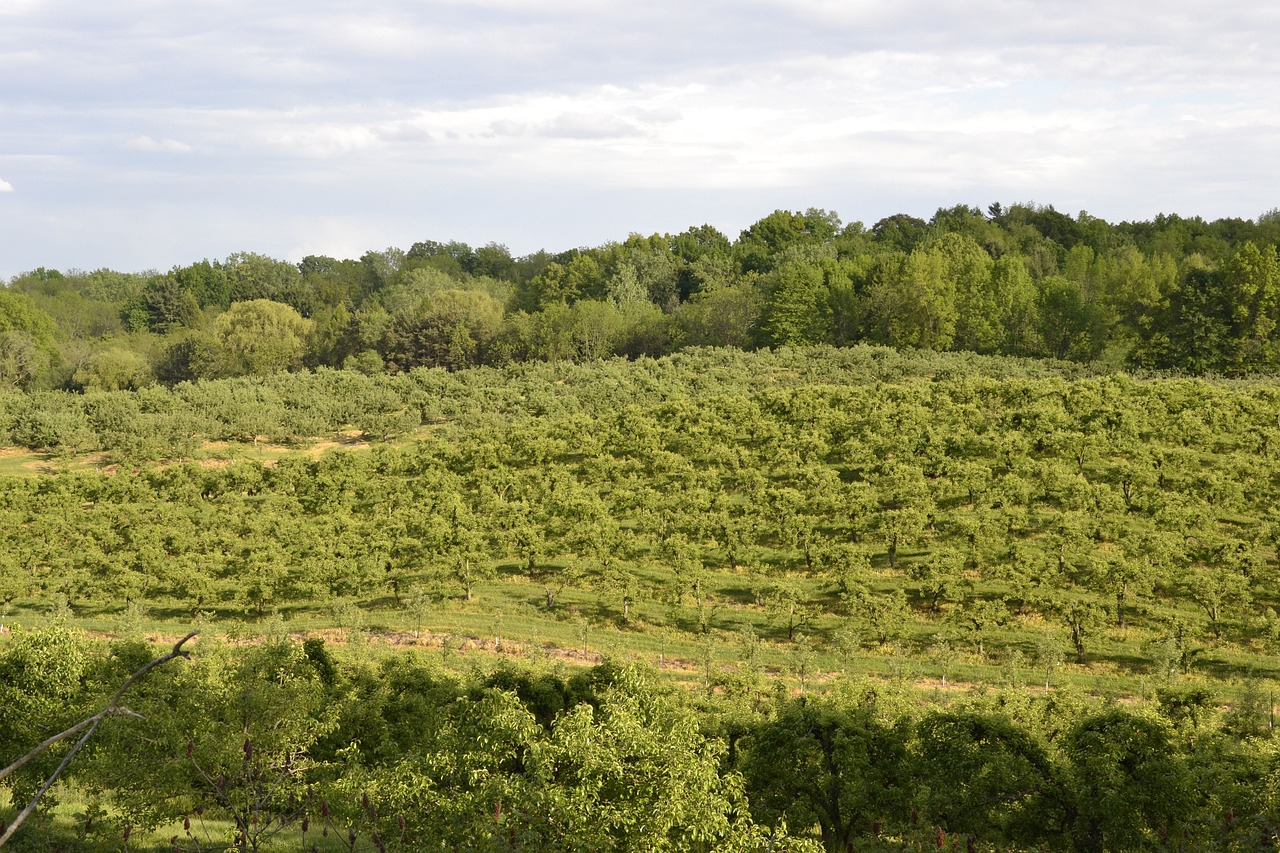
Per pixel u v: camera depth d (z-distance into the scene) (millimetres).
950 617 66125
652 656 62438
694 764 24281
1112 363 143250
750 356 152000
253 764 27203
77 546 80312
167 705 28625
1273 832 30953
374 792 26375
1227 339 135750
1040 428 93875
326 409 132875
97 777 26562
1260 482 81562
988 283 166125
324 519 86312
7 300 192250
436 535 75312
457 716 28719
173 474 99875
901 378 134500
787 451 94938
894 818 33875
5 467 112875
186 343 183875
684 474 91250
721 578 74938
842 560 70938
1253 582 66250
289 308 198875
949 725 35031
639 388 132875
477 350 184750
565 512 83625
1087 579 66562
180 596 74438
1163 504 77438
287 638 41188
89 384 164750
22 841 29391
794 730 35906
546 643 64562
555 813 23562
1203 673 58719
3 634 63281
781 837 24906
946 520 78750
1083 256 194750
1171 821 31297
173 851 29297
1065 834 32219
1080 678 58156
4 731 32625
